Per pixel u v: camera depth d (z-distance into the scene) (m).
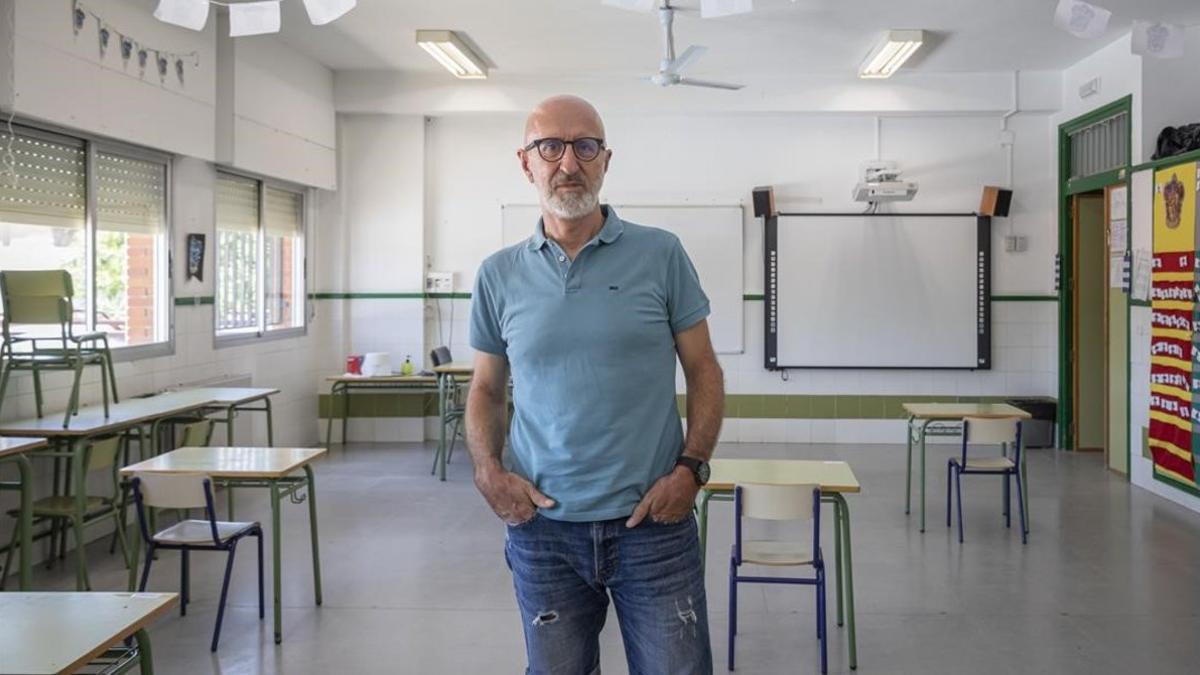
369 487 6.84
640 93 8.48
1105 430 7.74
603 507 1.89
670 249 2.01
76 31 4.96
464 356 8.98
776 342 8.81
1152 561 4.96
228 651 3.71
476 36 7.17
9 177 4.77
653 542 1.90
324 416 8.85
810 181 8.83
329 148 8.45
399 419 8.92
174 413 5.18
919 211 8.73
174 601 2.11
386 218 8.82
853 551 5.16
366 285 8.85
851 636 3.59
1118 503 6.30
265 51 7.16
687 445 1.95
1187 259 6.09
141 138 5.59
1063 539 5.40
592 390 1.91
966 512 6.06
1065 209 8.39
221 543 3.78
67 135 5.15
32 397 4.89
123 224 5.72
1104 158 7.71
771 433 8.91
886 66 7.62
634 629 1.95
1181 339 6.18
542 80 8.48
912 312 8.75
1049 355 8.73
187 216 6.38
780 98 8.45
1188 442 6.11
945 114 8.61
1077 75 8.02
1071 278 8.44
